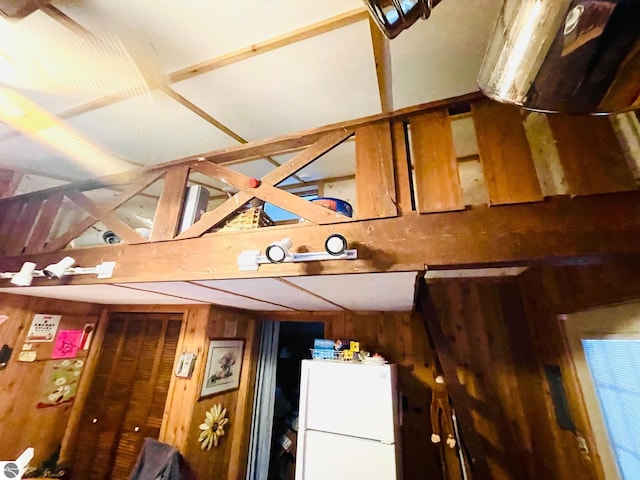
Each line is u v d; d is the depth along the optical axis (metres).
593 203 1.06
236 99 1.88
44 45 1.37
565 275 1.91
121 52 1.48
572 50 0.64
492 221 1.16
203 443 2.54
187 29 1.40
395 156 1.43
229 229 1.67
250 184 1.67
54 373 2.84
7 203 2.46
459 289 2.82
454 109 1.42
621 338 1.42
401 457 2.23
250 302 2.55
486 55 0.85
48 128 2.06
